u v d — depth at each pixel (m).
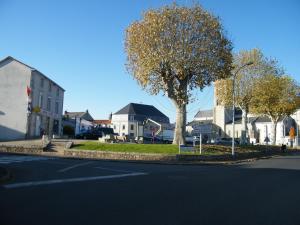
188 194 11.45
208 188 12.91
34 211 8.42
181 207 9.39
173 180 14.91
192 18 30.45
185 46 30.00
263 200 10.88
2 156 26.67
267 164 26.78
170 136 59.12
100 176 15.56
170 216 8.35
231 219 8.30
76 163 21.92
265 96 45.81
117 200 10.10
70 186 12.44
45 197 10.23
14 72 47.12
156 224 7.59
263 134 81.69
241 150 36.06
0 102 46.59
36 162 21.47
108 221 7.71
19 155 28.30
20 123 46.31
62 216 8.02
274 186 13.95
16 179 13.80
